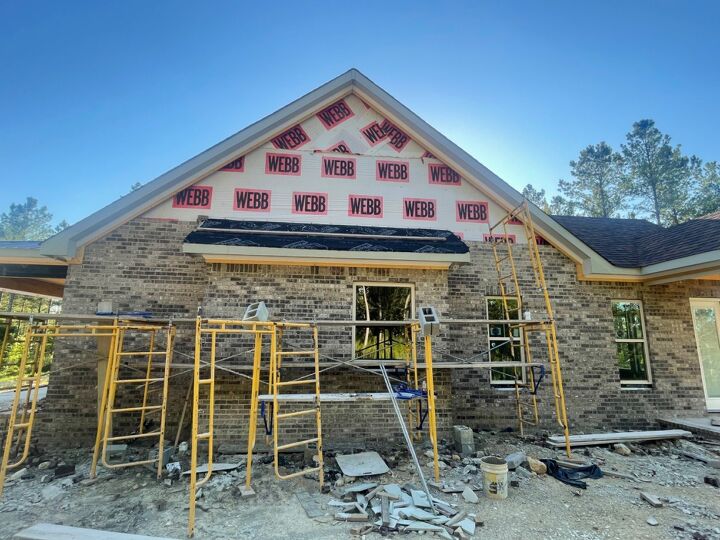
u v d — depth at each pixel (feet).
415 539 14.01
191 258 27.30
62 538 13.16
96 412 24.99
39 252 24.86
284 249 24.73
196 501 16.93
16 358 58.08
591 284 30.66
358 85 30.68
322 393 25.21
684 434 25.93
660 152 107.34
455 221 30.66
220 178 28.68
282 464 21.26
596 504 16.84
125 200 26.63
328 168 29.99
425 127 30.58
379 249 25.55
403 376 25.95
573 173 120.47
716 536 14.28
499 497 17.11
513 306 29.84
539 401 28.55
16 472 19.89
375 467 20.18
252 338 25.02
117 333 20.71
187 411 25.32
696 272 27.25
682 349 30.66
